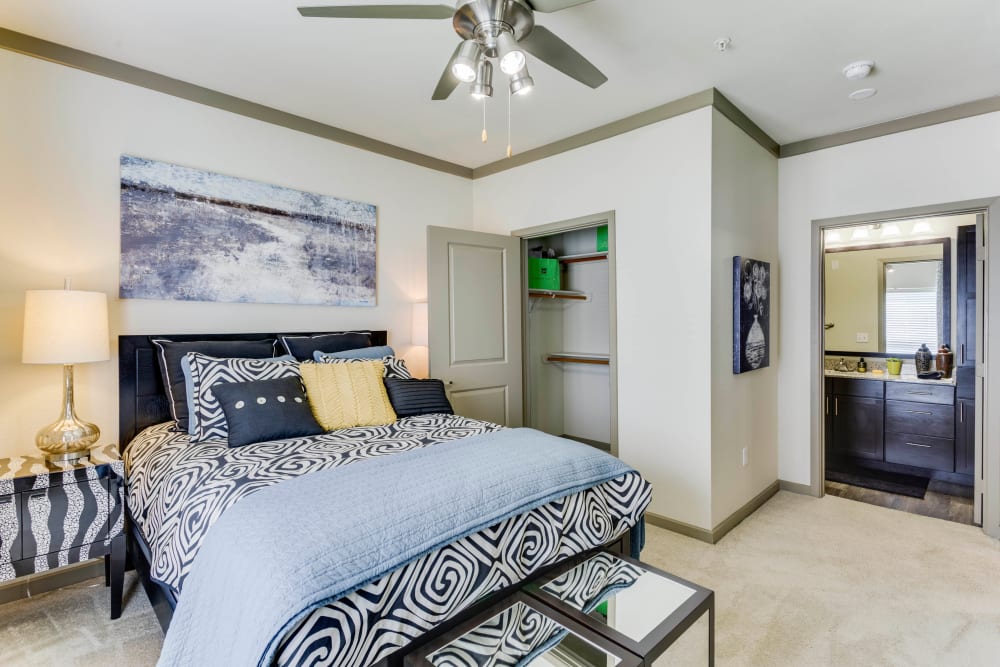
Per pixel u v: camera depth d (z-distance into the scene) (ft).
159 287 8.74
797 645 6.36
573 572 5.59
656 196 10.13
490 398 12.53
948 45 7.79
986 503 9.70
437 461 5.88
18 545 6.29
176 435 7.59
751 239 10.91
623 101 9.80
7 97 7.41
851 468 14.32
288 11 6.93
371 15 5.42
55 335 6.79
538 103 9.89
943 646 6.33
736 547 9.19
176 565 5.06
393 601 4.02
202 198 9.20
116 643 6.40
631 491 6.59
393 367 9.72
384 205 12.05
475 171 14.07
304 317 10.62
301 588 3.56
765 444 11.71
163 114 8.77
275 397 7.43
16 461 7.07
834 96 9.58
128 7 6.81
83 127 8.01
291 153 10.38
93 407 8.14
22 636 6.54
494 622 4.72
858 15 7.03
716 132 9.46
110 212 8.26
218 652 3.73
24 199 7.54
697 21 7.18
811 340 11.89
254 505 4.63
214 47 7.86
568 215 11.79
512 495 5.22
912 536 9.64
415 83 9.06
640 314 10.43
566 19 7.13
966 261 12.81
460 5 5.29
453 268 11.89
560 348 17.12
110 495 6.90
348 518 4.37
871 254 14.99
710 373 9.42
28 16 7.00
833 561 8.63
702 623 4.97
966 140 9.84
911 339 14.38
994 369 9.58
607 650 4.17
